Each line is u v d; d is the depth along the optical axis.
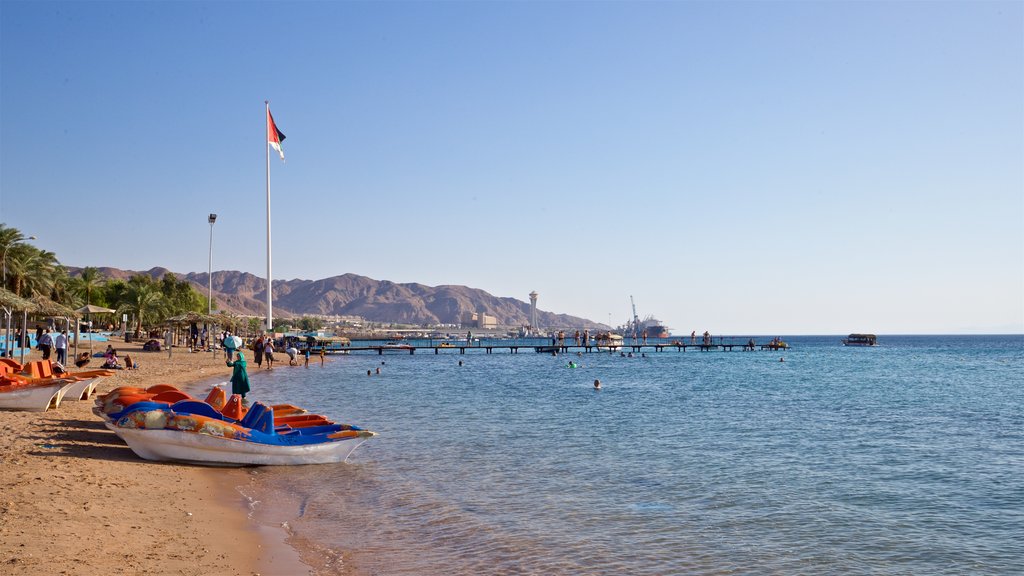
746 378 57.66
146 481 13.48
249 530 10.84
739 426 24.94
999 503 13.55
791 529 11.59
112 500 11.70
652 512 12.54
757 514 12.52
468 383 49.03
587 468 16.56
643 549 10.38
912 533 11.45
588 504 13.08
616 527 11.52
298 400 34.16
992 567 9.82
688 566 9.66
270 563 9.30
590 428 23.91
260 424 16.42
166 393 18.42
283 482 14.55
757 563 9.84
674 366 81.44
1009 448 20.36
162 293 111.50
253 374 56.12
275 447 15.95
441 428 23.44
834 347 187.88
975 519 12.37
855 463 17.73
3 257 58.78
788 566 9.76
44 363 24.50
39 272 64.12
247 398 34.59
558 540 10.75
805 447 20.27
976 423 26.47
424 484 14.58
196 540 9.98
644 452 18.97
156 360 57.38
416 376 57.75
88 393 24.48
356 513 12.20
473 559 9.77
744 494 14.07
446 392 40.22
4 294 35.62
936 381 54.19
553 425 24.66
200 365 53.91
